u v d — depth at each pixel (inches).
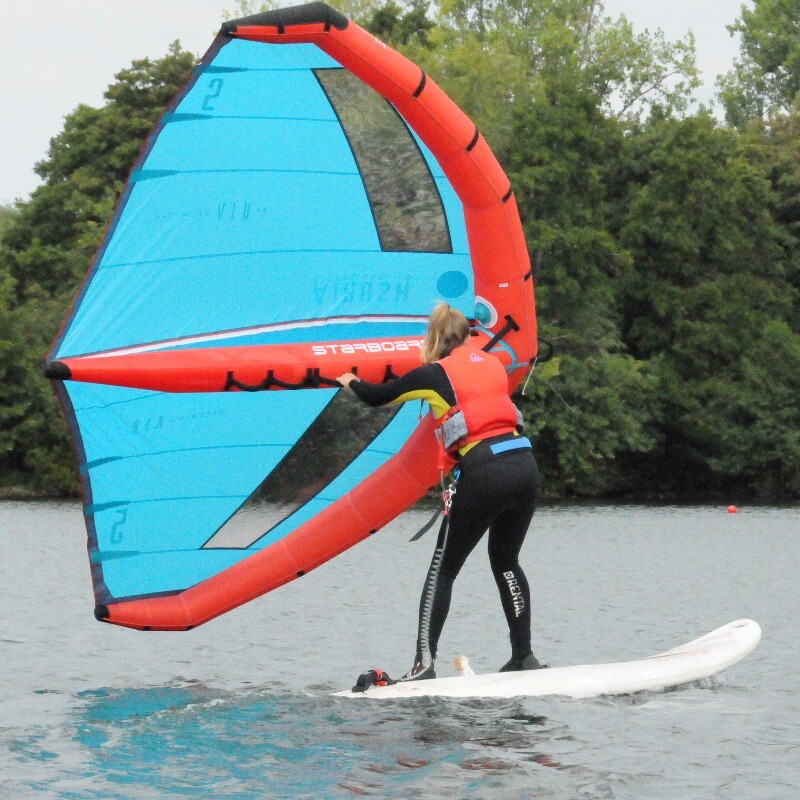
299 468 660.7
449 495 593.0
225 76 617.3
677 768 463.8
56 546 1722.4
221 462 646.5
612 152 4286.4
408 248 675.4
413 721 533.6
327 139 645.9
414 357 659.4
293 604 1039.6
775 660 721.6
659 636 854.5
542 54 5447.8
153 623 645.3
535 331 666.2
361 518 653.3
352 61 591.8
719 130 4266.7
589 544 1867.6
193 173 621.9
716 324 4001.0
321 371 630.5
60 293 4185.5
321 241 653.9
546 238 3673.7
